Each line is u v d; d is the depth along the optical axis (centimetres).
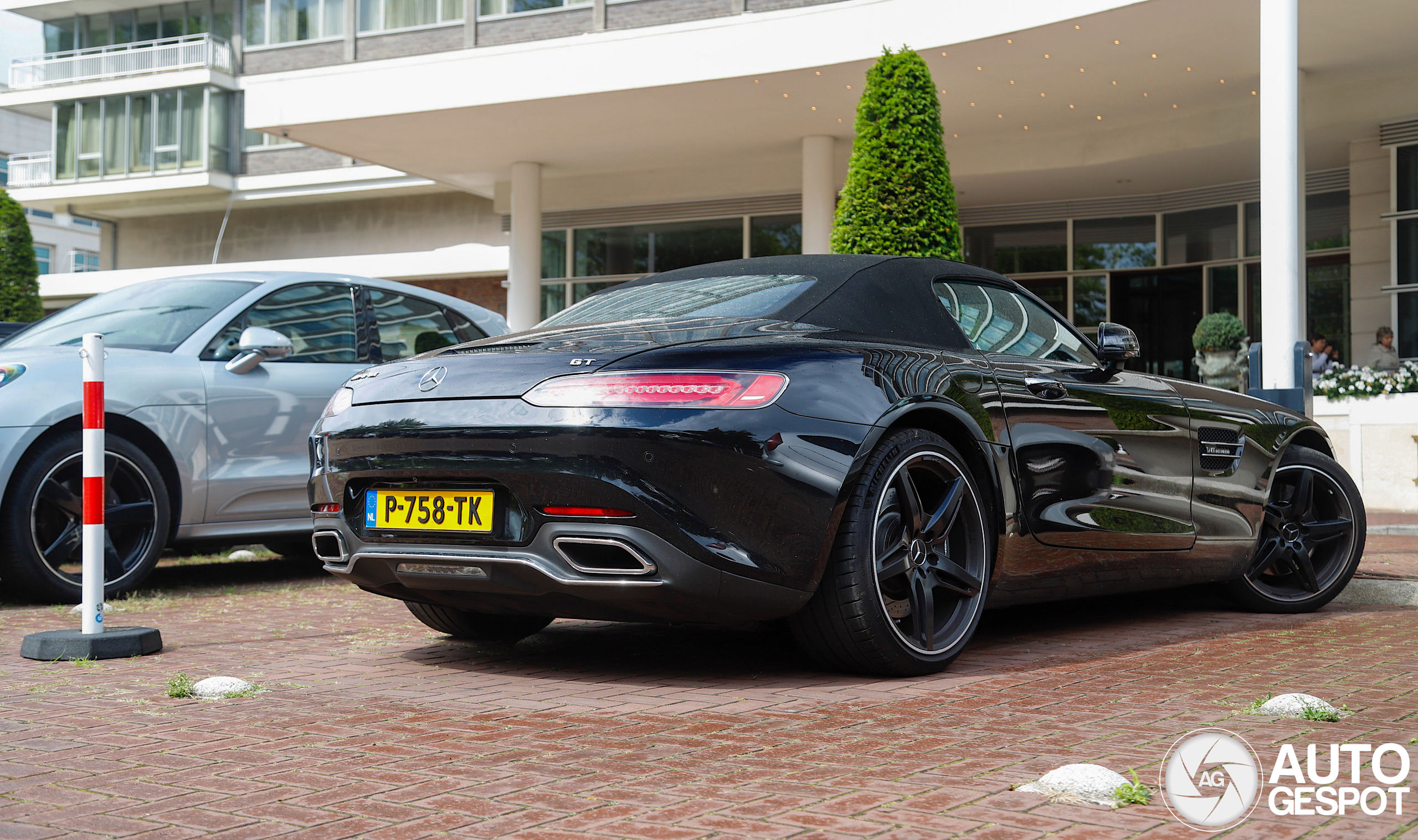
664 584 274
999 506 330
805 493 284
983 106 1269
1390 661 333
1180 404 400
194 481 506
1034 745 232
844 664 306
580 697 288
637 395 278
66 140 2906
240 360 529
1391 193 1241
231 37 2806
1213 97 1238
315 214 2862
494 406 289
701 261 1683
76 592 476
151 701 284
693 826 182
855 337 321
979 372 335
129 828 184
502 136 1437
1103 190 1534
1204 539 402
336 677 319
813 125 1371
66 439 469
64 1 2861
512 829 181
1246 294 1482
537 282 1585
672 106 1295
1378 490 1009
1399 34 1053
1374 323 1297
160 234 3017
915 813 187
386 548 307
